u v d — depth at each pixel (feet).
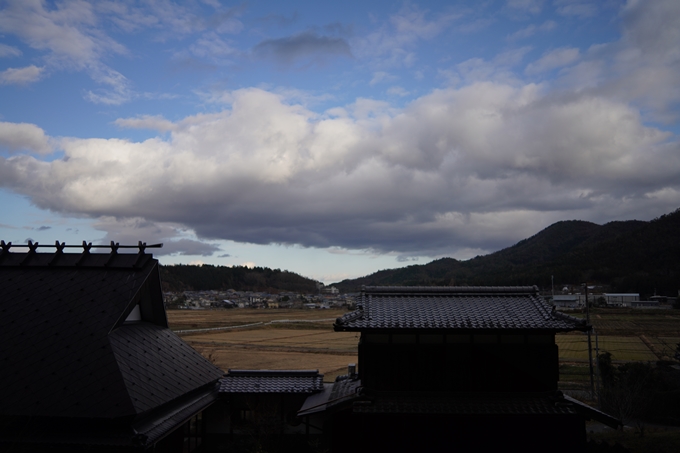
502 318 51.49
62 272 59.57
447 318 51.80
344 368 190.80
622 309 361.92
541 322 50.34
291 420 64.18
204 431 64.59
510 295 57.16
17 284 57.36
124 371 46.80
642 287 469.16
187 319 486.79
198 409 55.42
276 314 587.27
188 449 60.03
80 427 42.50
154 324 65.16
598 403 99.04
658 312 341.00
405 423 49.67
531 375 50.42
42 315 52.54
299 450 62.85
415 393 50.70
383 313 53.36
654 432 77.66
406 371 51.13
